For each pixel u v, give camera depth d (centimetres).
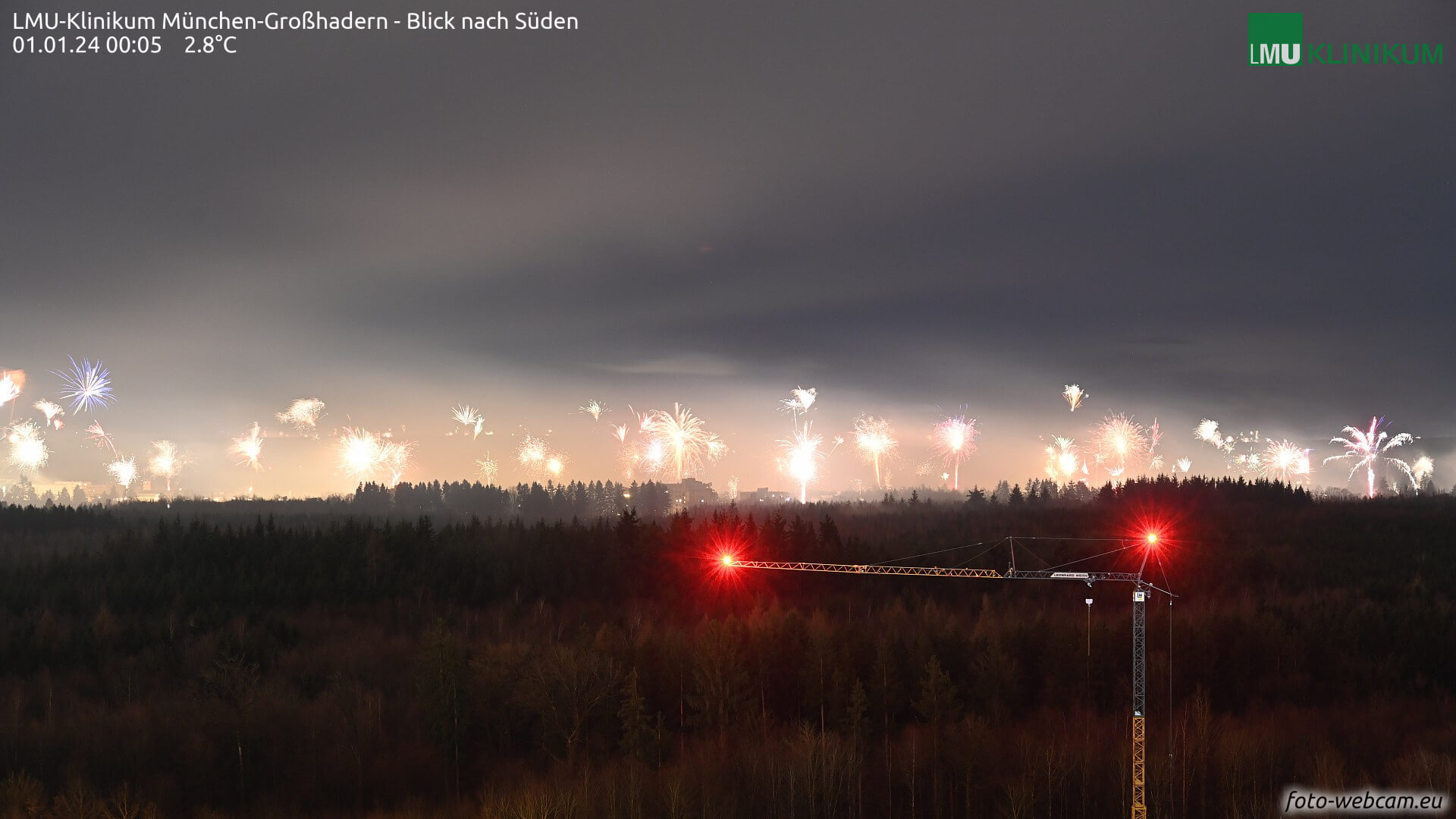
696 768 8944
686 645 11350
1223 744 8975
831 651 10619
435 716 9831
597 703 9962
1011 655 11281
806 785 8506
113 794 8612
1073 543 18412
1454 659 11362
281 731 9769
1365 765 9181
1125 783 8644
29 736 9481
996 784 8812
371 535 16988
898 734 10231
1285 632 11669
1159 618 11712
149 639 12419
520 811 7938
